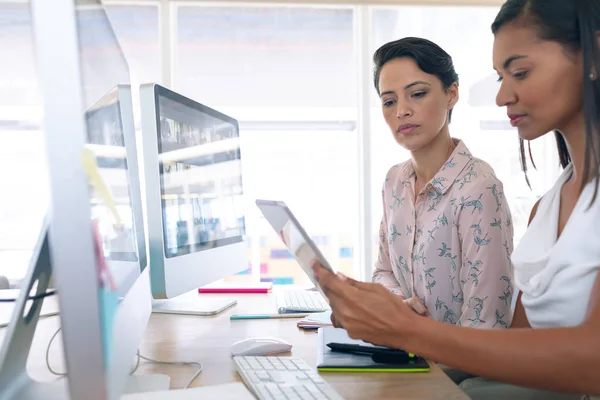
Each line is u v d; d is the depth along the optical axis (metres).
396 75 1.57
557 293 0.92
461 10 3.57
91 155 0.51
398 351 0.94
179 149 1.43
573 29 0.86
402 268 1.69
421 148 1.61
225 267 1.69
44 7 0.46
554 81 0.88
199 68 3.58
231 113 3.65
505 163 3.56
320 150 3.84
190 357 1.00
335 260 3.90
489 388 1.15
